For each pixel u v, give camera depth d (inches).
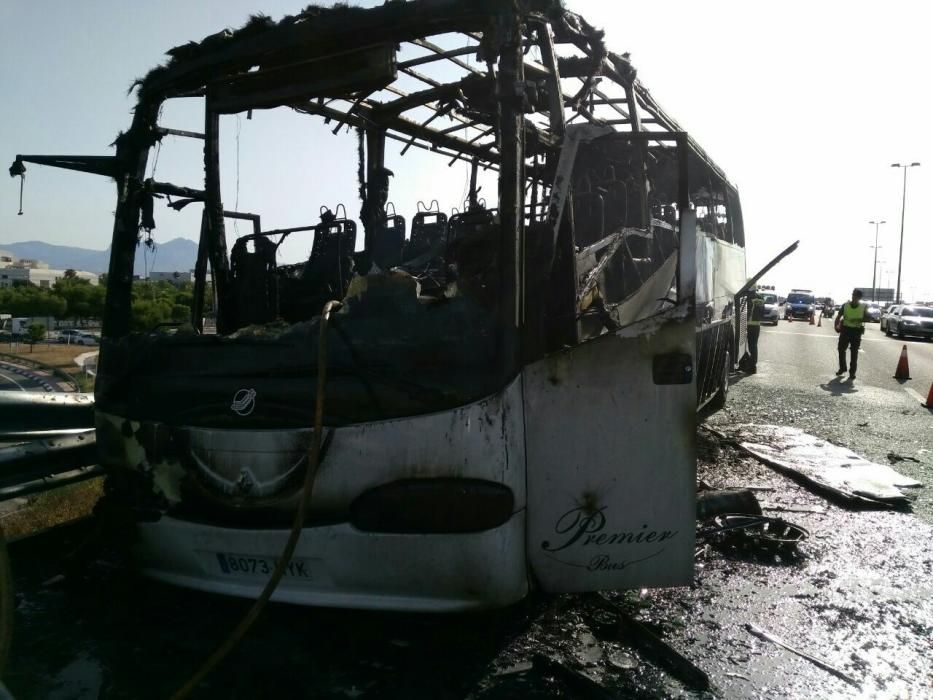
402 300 130.8
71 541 195.0
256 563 135.3
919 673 136.8
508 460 126.3
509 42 129.6
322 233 193.3
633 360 130.9
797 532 213.3
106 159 175.5
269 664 133.5
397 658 135.9
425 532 125.6
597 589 134.0
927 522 232.2
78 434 191.2
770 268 427.2
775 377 613.6
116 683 126.5
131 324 165.5
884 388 552.4
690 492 132.3
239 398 136.7
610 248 191.5
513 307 128.4
